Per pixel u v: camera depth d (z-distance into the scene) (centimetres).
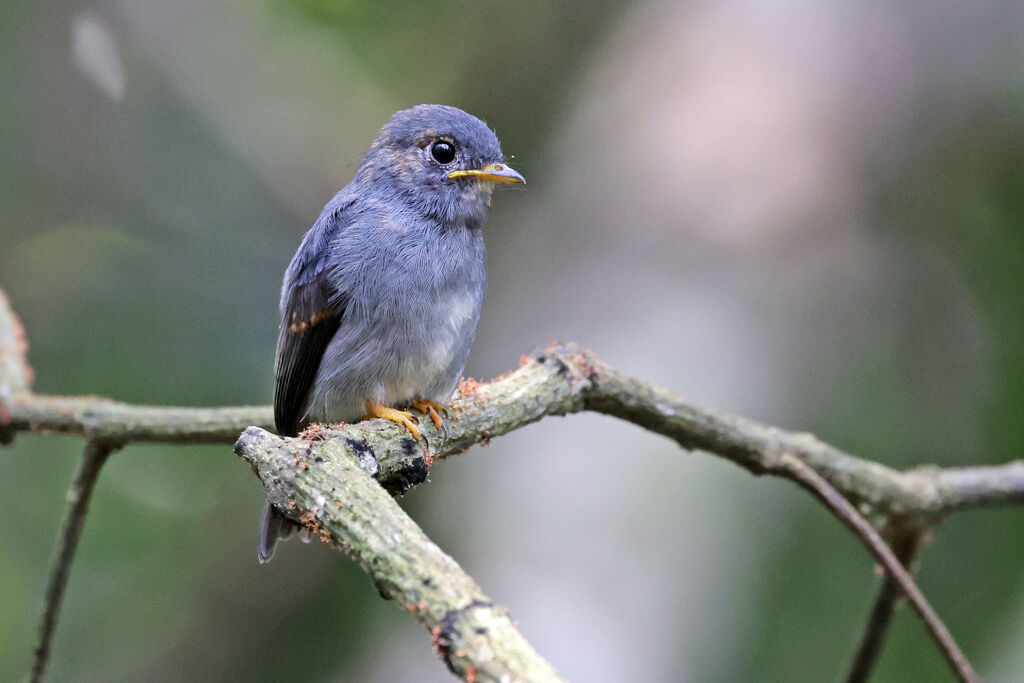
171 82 1266
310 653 1195
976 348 1097
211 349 1125
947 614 1037
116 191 1222
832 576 946
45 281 1121
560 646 849
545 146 1263
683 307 1001
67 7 1246
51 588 797
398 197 812
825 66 1053
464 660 393
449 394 798
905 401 1064
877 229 1077
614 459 930
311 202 1272
